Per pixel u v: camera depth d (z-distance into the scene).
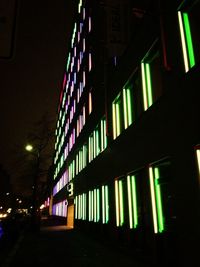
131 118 13.18
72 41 41.72
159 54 10.42
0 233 22.83
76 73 34.16
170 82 8.94
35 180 28.64
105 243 15.41
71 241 17.72
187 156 7.66
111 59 16.53
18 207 100.69
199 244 6.77
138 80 12.18
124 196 13.42
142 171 11.23
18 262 10.81
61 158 50.59
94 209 18.94
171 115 8.75
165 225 9.07
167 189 9.19
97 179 18.47
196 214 6.99
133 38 12.73
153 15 10.55
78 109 30.31
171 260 8.30
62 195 43.59
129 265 9.80
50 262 10.79
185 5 8.70
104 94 17.62
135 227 11.57
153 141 9.96
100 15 19.50
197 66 7.55
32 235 21.61
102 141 17.98
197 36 8.26
